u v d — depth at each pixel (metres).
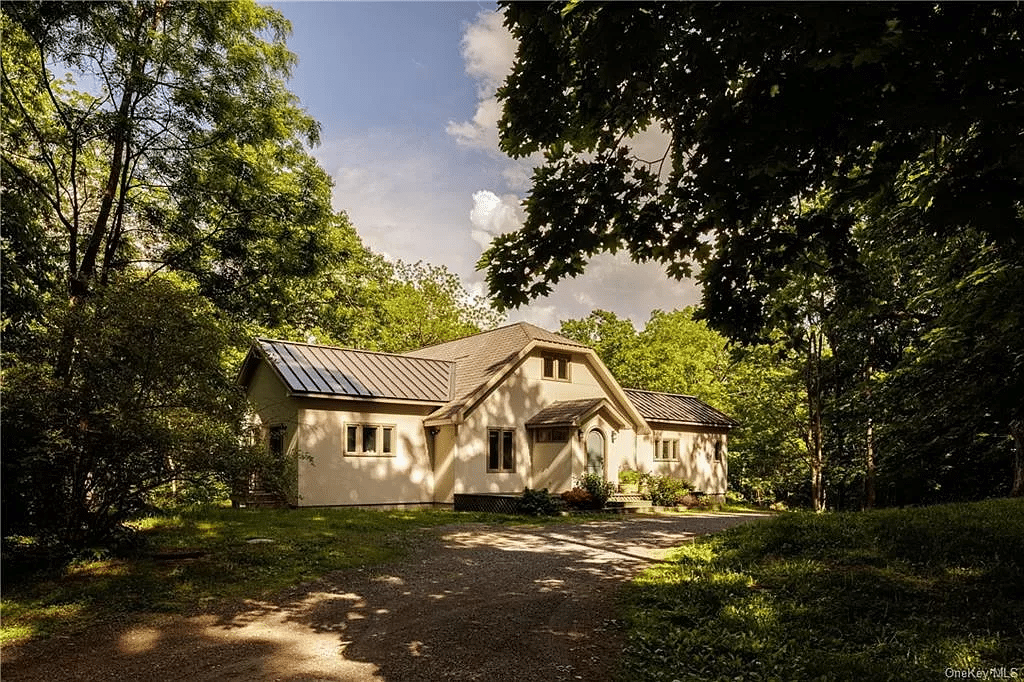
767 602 8.42
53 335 10.55
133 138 16.05
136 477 10.63
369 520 17.03
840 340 19.28
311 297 28.09
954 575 8.94
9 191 14.95
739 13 4.33
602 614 8.47
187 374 11.16
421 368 24.52
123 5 15.39
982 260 12.14
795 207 6.88
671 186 6.25
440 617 8.39
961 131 3.99
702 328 40.56
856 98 4.47
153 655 7.05
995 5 3.95
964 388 11.09
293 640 7.53
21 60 15.34
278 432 21.31
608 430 24.73
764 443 33.38
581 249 6.48
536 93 6.04
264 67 17.83
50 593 9.05
